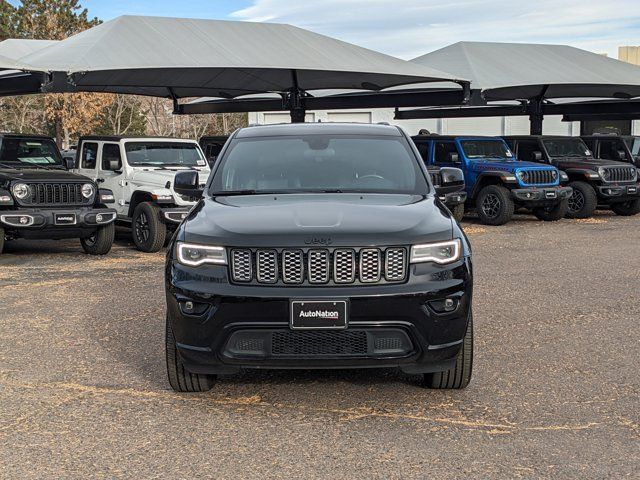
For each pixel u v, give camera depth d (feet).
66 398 15.98
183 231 15.35
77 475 12.19
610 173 55.62
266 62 52.80
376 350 14.28
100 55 48.98
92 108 142.51
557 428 14.12
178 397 16.03
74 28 144.66
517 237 45.01
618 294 27.20
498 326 22.29
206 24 57.93
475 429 14.11
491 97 73.46
